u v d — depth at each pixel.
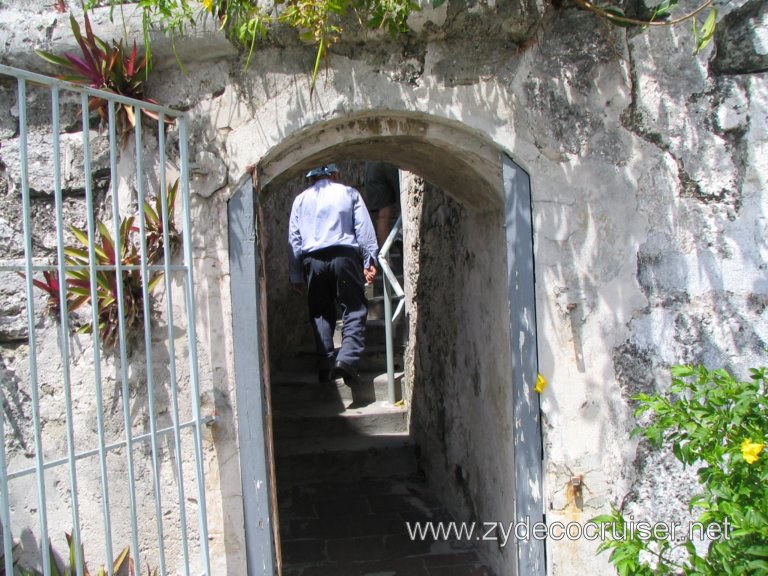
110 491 2.59
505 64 2.62
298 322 7.05
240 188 2.53
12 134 2.60
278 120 2.53
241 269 2.53
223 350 2.55
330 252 5.08
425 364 4.93
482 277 3.51
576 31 2.63
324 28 2.37
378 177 6.95
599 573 2.69
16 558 2.61
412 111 2.57
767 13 2.63
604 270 2.67
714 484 2.03
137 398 2.58
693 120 2.66
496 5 2.51
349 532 4.17
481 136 2.65
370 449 5.15
